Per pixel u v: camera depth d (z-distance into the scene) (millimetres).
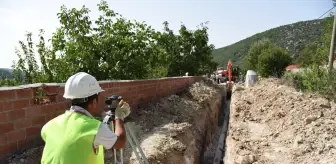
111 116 2732
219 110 17906
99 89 2588
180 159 6660
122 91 8008
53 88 5309
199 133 9742
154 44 13992
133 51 12914
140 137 7012
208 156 10070
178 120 9031
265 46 49812
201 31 29703
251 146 6980
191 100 13016
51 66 11359
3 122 4309
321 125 6902
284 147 6582
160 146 6441
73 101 2455
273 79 18391
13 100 4469
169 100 11148
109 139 2348
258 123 8875
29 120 4777
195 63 29734
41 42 11203
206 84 20656
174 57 28000
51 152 2266
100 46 12438
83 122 2297
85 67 11828
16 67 10750
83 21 12398
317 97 9586
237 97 13812
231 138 7992
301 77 13914
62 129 2309
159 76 19094
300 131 6973
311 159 5688
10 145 4441
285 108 8867
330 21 19562
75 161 2197
